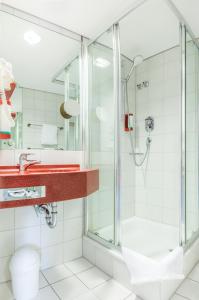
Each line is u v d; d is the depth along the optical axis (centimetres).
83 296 120
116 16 145
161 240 194
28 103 147
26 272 113
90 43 175
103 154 165
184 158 152
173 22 155
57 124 160
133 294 122
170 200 202
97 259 152
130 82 224
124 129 213
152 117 219
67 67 166
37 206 134
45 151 150
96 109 174
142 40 181
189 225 164
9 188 87
